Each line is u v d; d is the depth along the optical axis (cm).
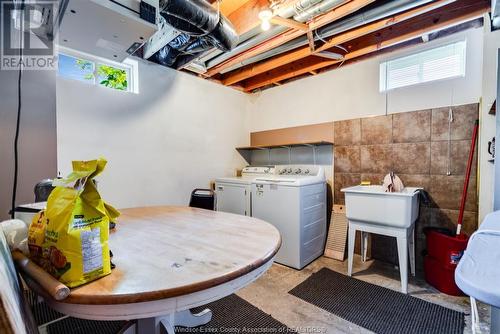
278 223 278
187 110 324
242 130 403
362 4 185
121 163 261
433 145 250
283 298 206
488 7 197
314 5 188
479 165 214
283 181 274
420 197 255
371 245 292
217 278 79
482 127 208
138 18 103
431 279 224
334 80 322
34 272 69
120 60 146
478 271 78
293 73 332
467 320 174
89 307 70
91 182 74
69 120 225
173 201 308
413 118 262
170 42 246
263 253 100
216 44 215
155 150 291
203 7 175
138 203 275
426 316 180
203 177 344
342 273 254
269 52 271
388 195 215
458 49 244
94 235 75
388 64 286
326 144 329
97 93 243
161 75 296
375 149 287
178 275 80
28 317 65
